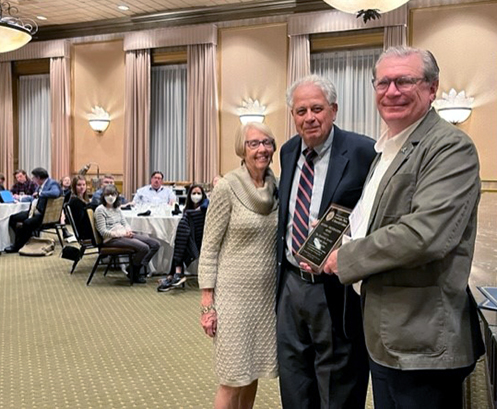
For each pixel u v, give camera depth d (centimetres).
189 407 251
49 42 939
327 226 160
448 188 116
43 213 703
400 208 125
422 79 127
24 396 265
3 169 1002
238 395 197
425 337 120
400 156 129
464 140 121
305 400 183
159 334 368
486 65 672
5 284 523
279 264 184
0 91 995
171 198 695
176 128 872
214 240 193
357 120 751
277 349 189
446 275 120
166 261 565
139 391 270
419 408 124
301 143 184
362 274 124
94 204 599
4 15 850
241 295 189
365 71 744
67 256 570
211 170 821
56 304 449
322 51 761
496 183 673
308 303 174
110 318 407
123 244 519
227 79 817
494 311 120
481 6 670
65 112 940
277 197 196
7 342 349
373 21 709
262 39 791
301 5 759
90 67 929
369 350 130
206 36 809
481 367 212
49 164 989
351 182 168
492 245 240
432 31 693
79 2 808
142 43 857
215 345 193
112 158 921
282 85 781
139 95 869
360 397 176
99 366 306
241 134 193
